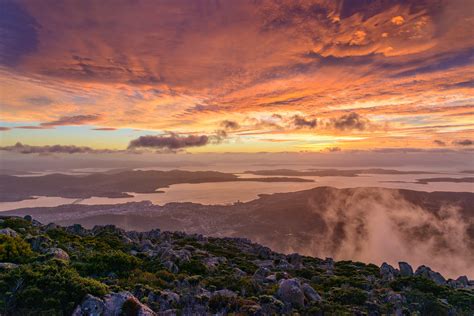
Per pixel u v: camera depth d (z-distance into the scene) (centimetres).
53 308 1288
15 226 3341
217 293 1850
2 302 1285
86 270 2070
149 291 1716
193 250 3947
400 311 1827
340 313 1669
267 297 1750
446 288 2380
